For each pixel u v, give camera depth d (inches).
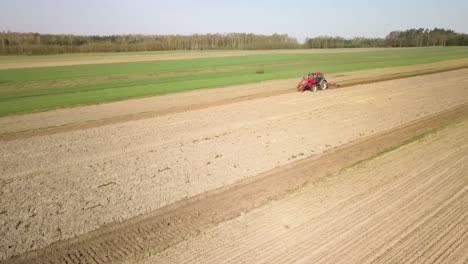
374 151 474.9
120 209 321.1
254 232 279.3
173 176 395.9
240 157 456.8
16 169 422.6
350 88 1031.0
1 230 287.7
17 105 826.8
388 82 1156.5
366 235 271.3
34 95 968.3
